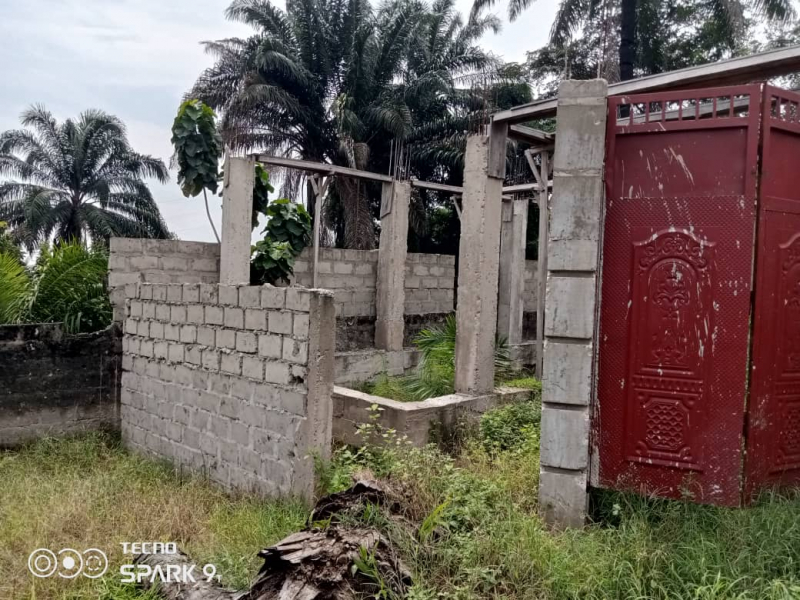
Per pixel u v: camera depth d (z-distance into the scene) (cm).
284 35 2088
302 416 470
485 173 657
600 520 403
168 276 782
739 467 368
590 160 394
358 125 1922
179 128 829
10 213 2566
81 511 454
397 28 2098
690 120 379
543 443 407
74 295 764
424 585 312
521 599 305
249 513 452
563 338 403
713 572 308
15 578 356
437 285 1173
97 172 2772
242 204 796
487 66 2134
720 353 373
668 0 1739
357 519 350
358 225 1822
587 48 1789
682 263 382
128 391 698
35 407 677
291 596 279
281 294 493
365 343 1048
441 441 609
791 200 382
